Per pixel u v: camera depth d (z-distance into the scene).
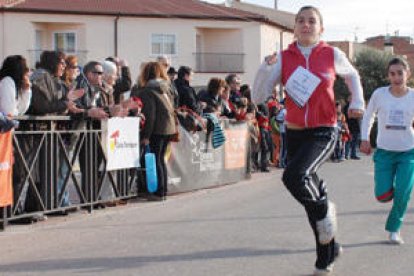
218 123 11.93
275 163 16.59
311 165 5.48
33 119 7.68
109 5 35.78
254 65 38.16
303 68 5.64
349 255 6.49
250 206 9.65
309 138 5.66
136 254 6.43
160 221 8.33
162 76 10.08
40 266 5.94
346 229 7.85
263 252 6.54
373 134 22.39
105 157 9.05
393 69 7.03
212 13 37.53
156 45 36.06
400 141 7.03
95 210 9.11
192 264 6.04
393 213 7.06
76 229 7.75
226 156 12.55
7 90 7.45
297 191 5.44
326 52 5.71
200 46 38.22
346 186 12.55
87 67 9.37
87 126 8.74
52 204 8.20
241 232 7.57
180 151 10.91
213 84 11.98
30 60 33.66
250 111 14.54
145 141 9.94
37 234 7.42
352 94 5.82
